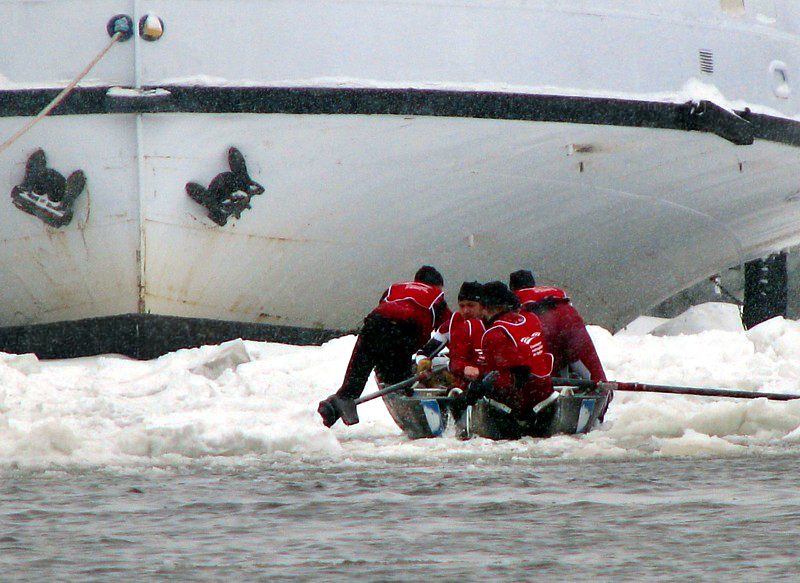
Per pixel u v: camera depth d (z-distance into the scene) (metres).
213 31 58.22
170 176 59.53
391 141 60.84
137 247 61.28
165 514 22.42
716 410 35.44
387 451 32.59
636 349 60.50
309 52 58.78
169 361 55.81
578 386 36.66
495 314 35.66
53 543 19.48
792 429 35.41
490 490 24.98
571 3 62.81
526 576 16.59
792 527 19.97
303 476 27.80
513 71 61.56
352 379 37.00
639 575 16.53
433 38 60.06
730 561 17.34
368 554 18.33
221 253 62.47
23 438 31.98
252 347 57.94
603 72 63.69
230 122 58.84
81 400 44.47
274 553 18.48
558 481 26.28
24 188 59.72
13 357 55.00
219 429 32.81
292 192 61.16
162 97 57.69
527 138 63.00
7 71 58.44
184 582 16.36
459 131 61.38
